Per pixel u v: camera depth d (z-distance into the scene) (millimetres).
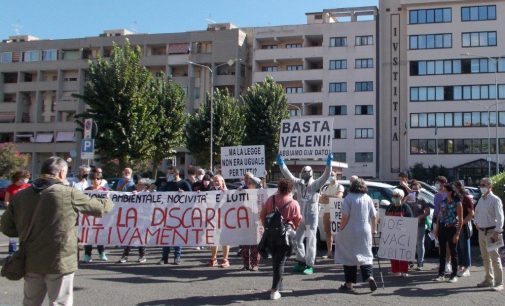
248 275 10234
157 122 34188
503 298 8320
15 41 79875
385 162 62688
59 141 70375
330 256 12406
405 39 63688
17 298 7992
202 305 7676
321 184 10398
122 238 11508
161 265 11383
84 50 71750
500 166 58281
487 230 9164
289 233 8109
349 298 8195
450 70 61156
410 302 7949
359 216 8539
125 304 7727
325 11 69062
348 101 62938
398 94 63219
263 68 67562
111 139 31000
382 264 11930
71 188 5328
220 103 43125
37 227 5094
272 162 44000
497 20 60125
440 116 61031
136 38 69875
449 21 61562
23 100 73688
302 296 8312
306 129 12039
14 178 11188
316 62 66188
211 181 12766
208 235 11188
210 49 68250
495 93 58406
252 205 11086
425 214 11117
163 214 11477
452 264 9719
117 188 12594
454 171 59594
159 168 64250
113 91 31500
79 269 10766
